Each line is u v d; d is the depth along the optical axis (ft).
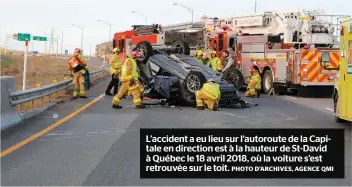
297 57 65.31
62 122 37.52
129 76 47.03
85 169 22.90
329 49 65.10
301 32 77.10
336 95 39.60
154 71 53.52
